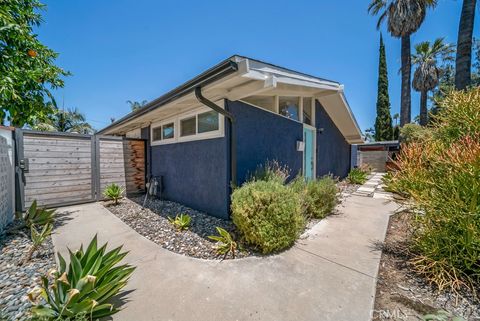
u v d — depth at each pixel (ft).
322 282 8.64
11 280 8.74
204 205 18.02
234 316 6.93
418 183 10.32
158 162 25.20
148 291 8.15
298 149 22.61
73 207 20.83
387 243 12.28
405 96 51.08
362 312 7.03
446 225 8.89
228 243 11.32
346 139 40.50
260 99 18.44
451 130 12.74
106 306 6.48
